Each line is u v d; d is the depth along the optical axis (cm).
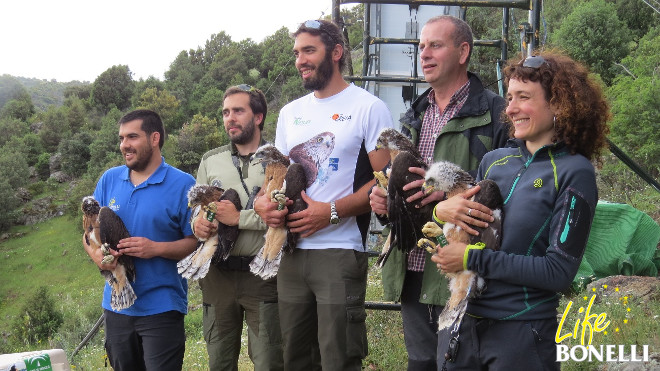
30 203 5516
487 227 283
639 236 754
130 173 448
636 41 2869
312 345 408
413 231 330
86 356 902
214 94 6919
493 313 279
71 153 6353
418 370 383
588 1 3181
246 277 438
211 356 456
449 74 388
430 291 366
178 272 404
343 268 382
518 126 288
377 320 652
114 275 405
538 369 271
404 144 346
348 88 400
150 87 7381
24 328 2272
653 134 1454
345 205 375
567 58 289
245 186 450
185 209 439
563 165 274
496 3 545
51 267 4166
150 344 420
